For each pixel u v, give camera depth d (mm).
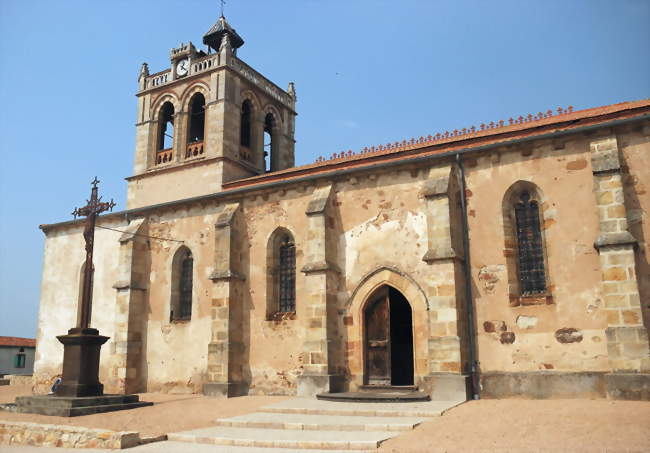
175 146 29016
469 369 16953
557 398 15711
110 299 25781
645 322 14961
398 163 19156
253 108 30359
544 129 18500
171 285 23844
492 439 10875
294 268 21438
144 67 31359
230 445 12203
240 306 21672
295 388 19984
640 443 9648
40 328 27953
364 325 19234
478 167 18203
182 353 22859
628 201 15844
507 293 17016
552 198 16938
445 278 17109
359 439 11727
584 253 16234
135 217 25719
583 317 15922
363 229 19703
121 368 23125
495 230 17547
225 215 22234
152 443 12648
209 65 29234
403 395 16688
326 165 23688
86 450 12078
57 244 28609
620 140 16328
